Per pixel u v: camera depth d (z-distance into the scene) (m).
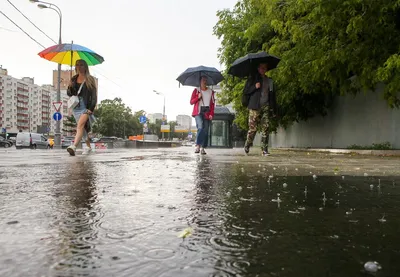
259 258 1.19
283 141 24.53
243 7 17.19
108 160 6.77
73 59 11.55
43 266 1.11
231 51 17.64
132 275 1.03
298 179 3.65
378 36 10.16
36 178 3.66
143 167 5.14
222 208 2.11
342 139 15.57
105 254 1.23
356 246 1.34
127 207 2.14
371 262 1.10
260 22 13.45
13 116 174.62
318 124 18.09
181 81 11.45
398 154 10.46
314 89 13.69
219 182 3.39
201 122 10.02
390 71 8.95
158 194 2.65
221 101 21.27
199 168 5.01
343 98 15.41
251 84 9.20
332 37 10.82
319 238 1.45
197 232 1.55
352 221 1.77
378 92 13.12
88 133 9.27
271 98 9.17
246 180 3.56
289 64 11.82
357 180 3.58
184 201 2.36
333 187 3.06
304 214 1.94
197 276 1.03
